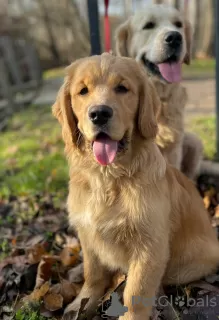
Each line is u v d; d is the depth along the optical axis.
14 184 1.11
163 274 0.57
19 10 5.95
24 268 0.66
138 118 0.55
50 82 3.79
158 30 0.91
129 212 0.53
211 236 0.66
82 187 0.57
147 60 0.94
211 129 1.50
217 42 1.04
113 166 0.53
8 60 2.66
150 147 0.56
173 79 0.87
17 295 0.60
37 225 0.84
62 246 0.76
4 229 0.85
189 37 1.00
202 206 0.67
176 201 0.60
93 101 0.50
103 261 0.60
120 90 0.53
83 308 0.56
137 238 0.54
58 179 1.11
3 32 5.32
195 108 1.99
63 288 0.62
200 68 3.76
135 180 0.54
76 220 0.58
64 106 0.56
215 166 1.03
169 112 0.87
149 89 0.56
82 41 5.96
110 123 0.49
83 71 0.54
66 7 5.84
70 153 0.59
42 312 0.57
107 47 1.07
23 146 1.56
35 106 2.56
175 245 0.60
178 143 0.90
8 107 2.33
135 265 0.54
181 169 1.05
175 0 3.50
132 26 0.99
